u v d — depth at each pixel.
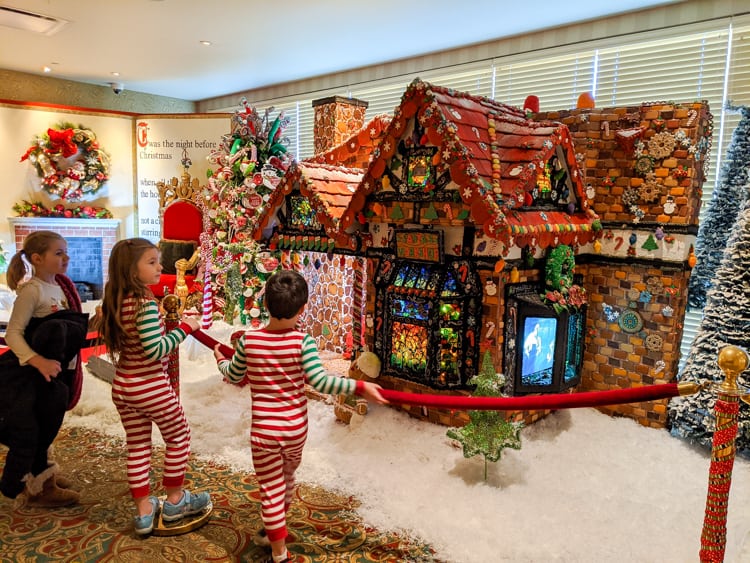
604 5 4.51
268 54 6.27
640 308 3.69
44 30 5.49
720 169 4.08
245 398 4.07
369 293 3.73
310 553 2.37
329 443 3.38
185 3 4.69
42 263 2.68
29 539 2.45
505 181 3.06
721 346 3.26
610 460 3.21
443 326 3.33
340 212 3.67
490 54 5.62
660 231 3.53
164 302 2.79
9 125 7.37
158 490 2.87
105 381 4.43
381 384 3.69
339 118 5.11
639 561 2.29
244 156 5.85
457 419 3.35
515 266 3.24
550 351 3.55
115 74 7.49
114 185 8.08
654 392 1.97
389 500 2.74
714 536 1.89
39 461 2.69
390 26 5.18
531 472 3.01
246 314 5.84
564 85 5.18
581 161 3.81
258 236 4.22
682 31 4.42
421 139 3.20
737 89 4.26
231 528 2.56
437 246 3.28
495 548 2.37
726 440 1.85
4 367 2.59
